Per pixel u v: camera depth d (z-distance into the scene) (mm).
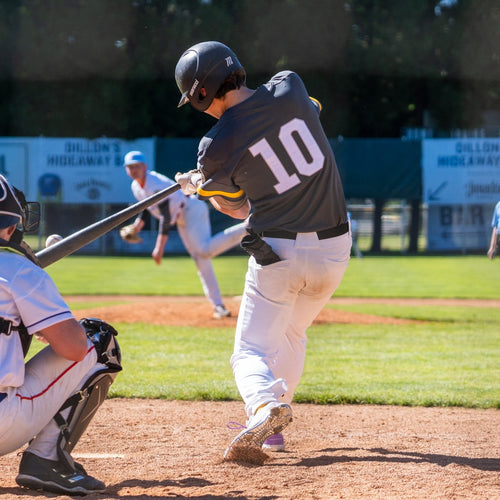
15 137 108938
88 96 106062
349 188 101000
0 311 11242
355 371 26500
